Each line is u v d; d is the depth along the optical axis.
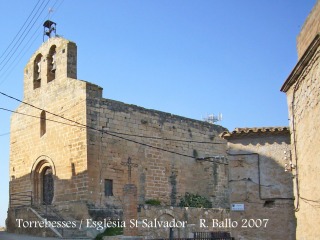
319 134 14.15
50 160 36.81
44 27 40.34
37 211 33.41
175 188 39.66
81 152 34.12
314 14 15.07
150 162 38.16
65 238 29.39
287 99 17.86
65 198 34.78
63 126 36.16
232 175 21.12
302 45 16.58
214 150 44.00
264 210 20.52
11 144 41.44
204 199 41.47
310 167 15.34
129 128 37.12
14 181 40.31
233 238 20.58
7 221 35.06
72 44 37.53
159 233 31.14
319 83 13.95
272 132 20.86
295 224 20.08
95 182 33.81
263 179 20.77
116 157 35.66
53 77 39.28
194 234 27.66
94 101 35.09
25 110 40.62
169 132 40.34
